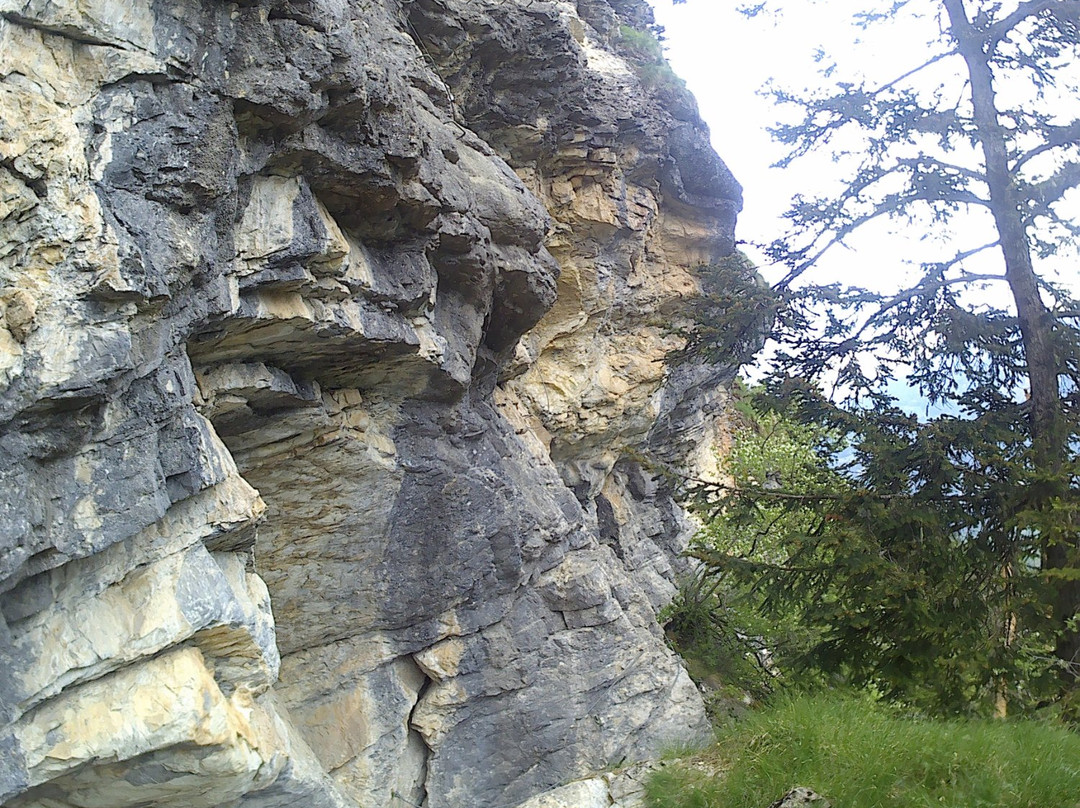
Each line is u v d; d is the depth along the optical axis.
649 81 15.45
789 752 7.86
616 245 14.93
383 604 9.61
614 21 16.38
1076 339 9.38
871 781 7.14
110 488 5.11
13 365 4.47
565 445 15.78
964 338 9.71
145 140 5.10
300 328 6.93
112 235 4.83
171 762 5.54
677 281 17.16
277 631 9.29
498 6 11.56
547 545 11.07
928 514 9.15
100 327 4.85
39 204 4.57
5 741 4.95
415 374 8.67
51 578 5.07
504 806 10.43
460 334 9.08
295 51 5.84
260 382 7.20
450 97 9.23
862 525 9.33
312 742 9.33
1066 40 9.81
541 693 10.77
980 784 6.98
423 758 10.25
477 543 10.03
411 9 10.75
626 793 8.55
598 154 13.91
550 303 10.31
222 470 5.94
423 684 10.35
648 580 17.92
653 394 16.89
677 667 12.27
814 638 13.72
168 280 5.21
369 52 6.67
